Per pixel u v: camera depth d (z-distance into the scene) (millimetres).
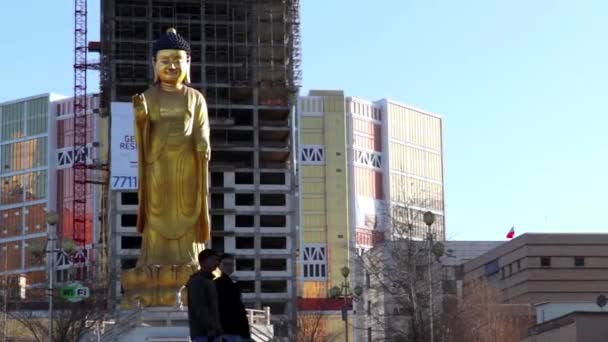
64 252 108688
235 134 195875
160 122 79750
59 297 109562
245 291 191250
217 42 197250
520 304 149000
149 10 195000
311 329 162125
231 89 196250
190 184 80188
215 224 193125
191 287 30500
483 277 158750
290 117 198000
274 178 196500
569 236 167000
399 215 169500
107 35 194625
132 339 75625
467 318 122000
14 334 119750
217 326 30344
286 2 199125
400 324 132500
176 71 80500
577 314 102125
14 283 135000
